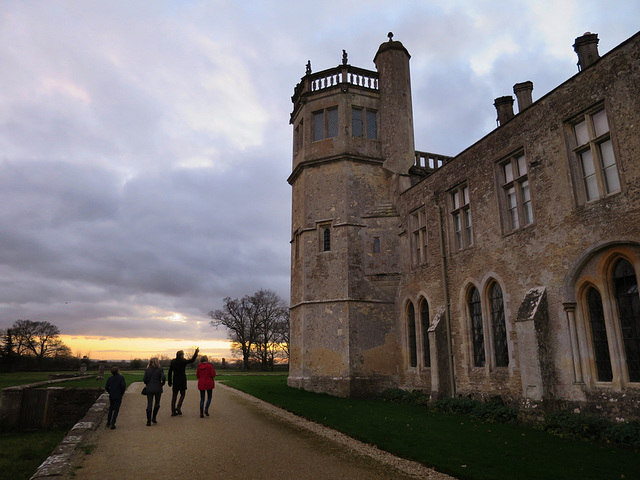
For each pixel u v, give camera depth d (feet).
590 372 36.04
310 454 27.71
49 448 38.63
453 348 52.49
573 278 37.83
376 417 41.81
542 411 36.88
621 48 35.06
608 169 36.29
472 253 50.88
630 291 33.91
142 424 37.47
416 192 63.16
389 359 63.98
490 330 47.83
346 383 61.26
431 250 58.49
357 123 73.61
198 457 26.63
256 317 208.44
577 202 38.42
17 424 51.57
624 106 34.53
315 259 68.90
